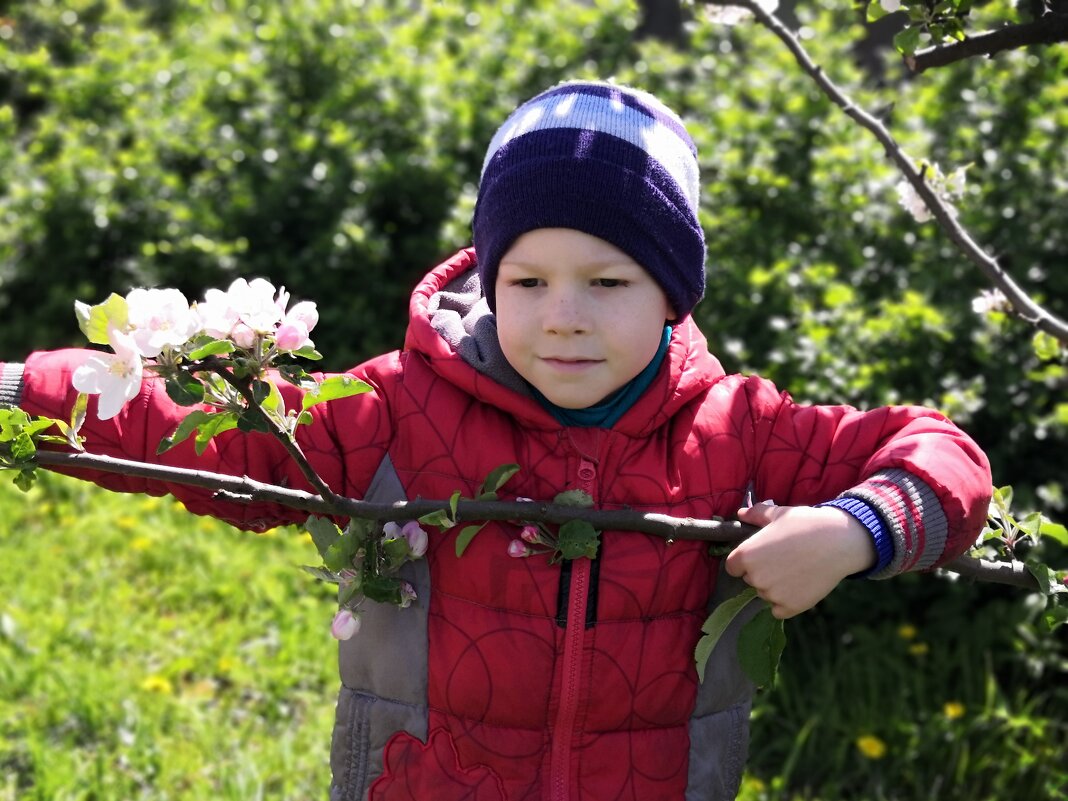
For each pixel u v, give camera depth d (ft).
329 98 16.11
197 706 10.02
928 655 10.34
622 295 4.99
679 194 5.12
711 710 5.47
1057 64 8.79
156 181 16.24
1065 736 9.68
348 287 14.85
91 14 23.36
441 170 14.99
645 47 16.61
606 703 5.20
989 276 6.23
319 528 4.93
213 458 5.13
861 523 4.79
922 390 10.59
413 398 5.34
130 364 4.13
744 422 5.49
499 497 5.21
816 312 11.41
